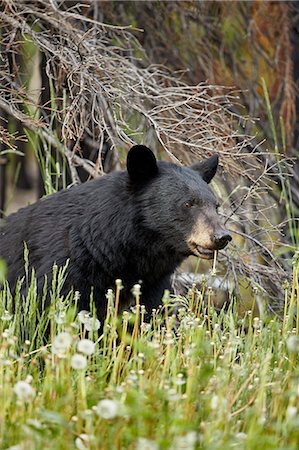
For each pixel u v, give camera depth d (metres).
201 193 10.10
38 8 13.58
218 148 12.71
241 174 12.81
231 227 14.31
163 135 13.59
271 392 8.10
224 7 15.93
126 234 10.26
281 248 13.69
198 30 16.00
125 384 7.52
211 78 15.68
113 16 15.36
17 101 12.47
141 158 10.19
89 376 7.88
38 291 10.16
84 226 10.31
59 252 10.27
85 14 14.61
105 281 10.33
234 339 8.66
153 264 10.42
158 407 7.12
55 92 14.12
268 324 9.70
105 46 14.20
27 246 10.53
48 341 9.57
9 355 8.09
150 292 10.63
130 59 14.95
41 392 7.67
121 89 13.08
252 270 12.75
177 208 10.07
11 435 6.95
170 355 8.14
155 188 10.17
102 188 10.52
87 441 6.71
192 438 6.30
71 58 12.56
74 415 7.39
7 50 12.77
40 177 14.95
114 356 8.28
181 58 15.88
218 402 7.11
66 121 12.02
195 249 10.09
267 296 12.80
